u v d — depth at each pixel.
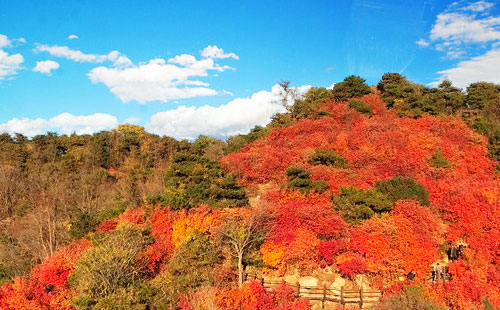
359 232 24.58
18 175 55.78
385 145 37.22
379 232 23.75
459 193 27.75
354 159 36.25
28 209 46.03
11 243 35.75
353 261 22.97
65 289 24.88
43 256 33.53
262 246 24.97
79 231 32.56
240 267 23.25
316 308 21.31
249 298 20.88
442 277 22.72
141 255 25.67
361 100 52.25
